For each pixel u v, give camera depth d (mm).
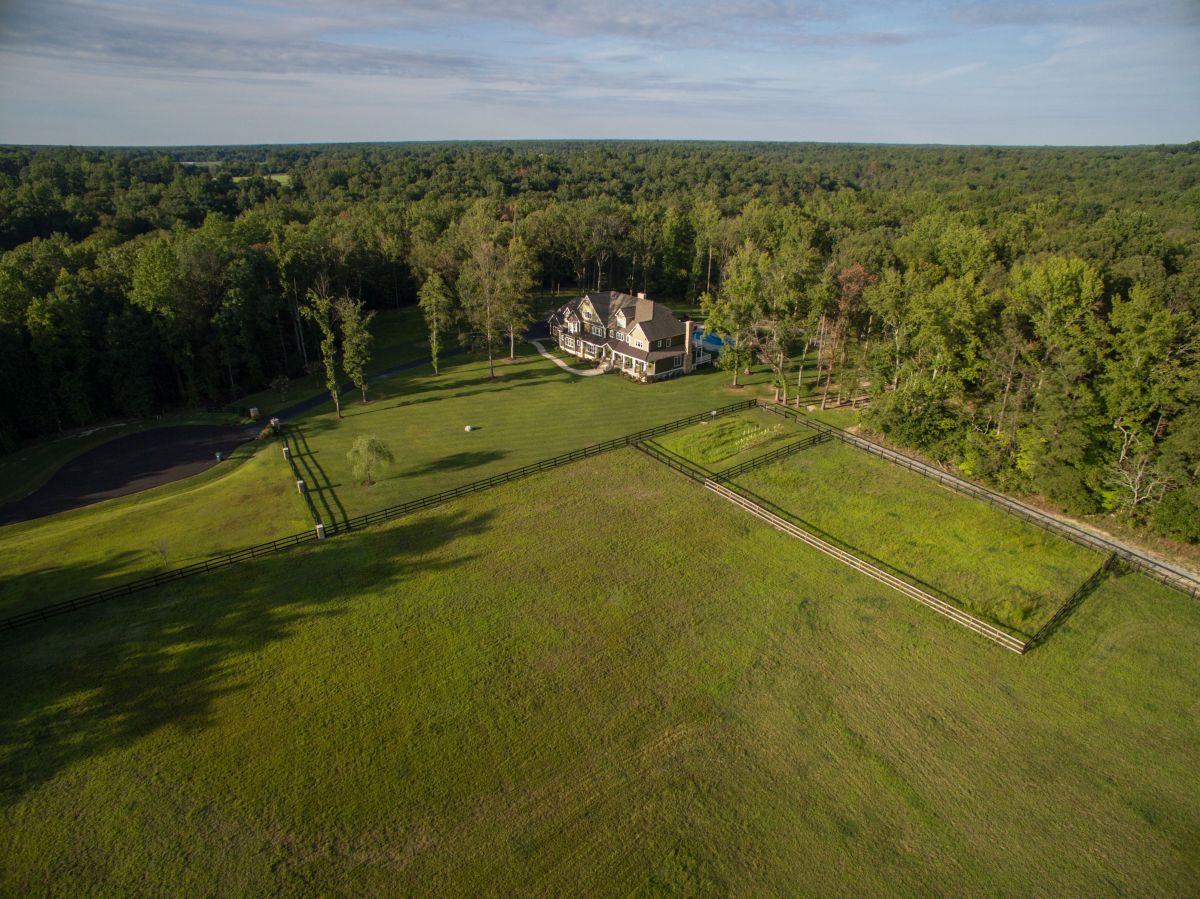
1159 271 63375
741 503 44750
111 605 34344
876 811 24125
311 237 81500
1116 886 21531
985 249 77750
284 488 47500
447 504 45094
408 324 94312
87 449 55875
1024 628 32938
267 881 21578
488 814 23969
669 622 33719
